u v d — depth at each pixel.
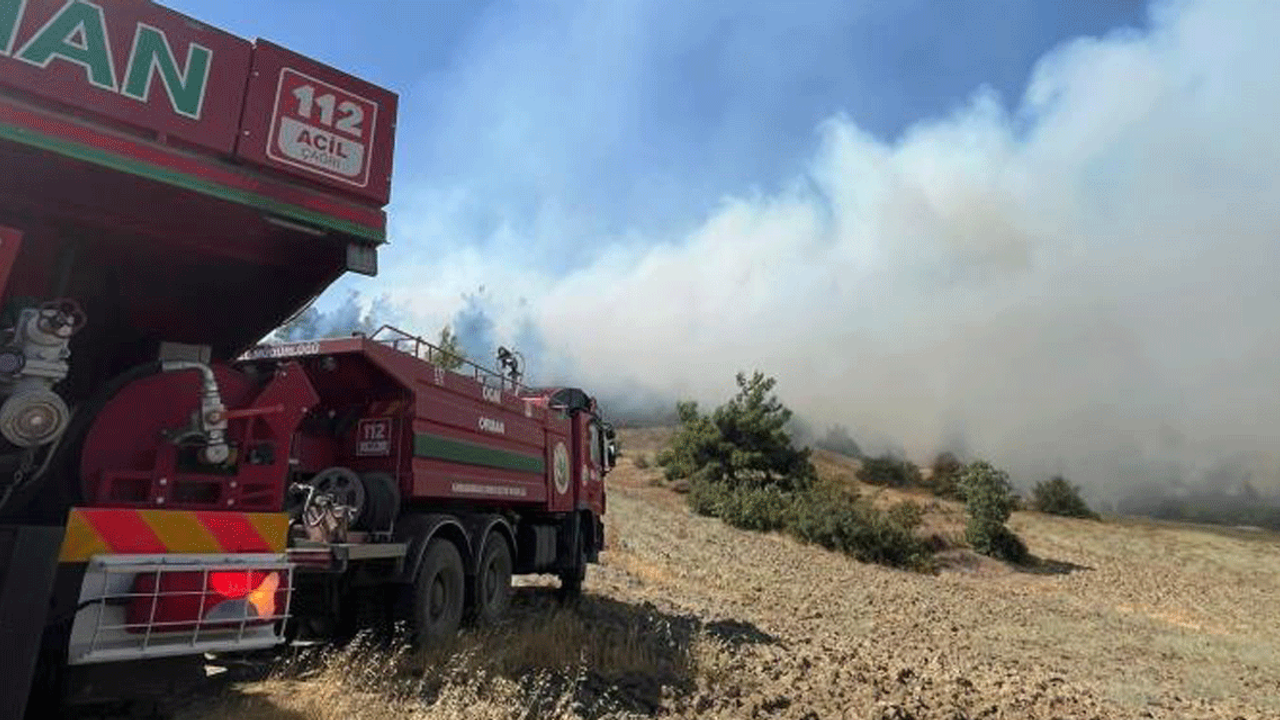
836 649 14.38
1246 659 24.95
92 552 4.98
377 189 6.34
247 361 7.25
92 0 5.07
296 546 7.30
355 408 9.11
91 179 5.36
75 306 5.16
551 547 13.19
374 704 6.55
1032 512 84.06
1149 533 77.12
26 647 4.46
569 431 13.86
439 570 9.02
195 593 5.33
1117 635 27.12
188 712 6.01
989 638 22.20
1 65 4.74
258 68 5.77
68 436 5.41
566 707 7.44
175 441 5.67
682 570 25.05
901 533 42.84
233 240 6.38
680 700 8.70
